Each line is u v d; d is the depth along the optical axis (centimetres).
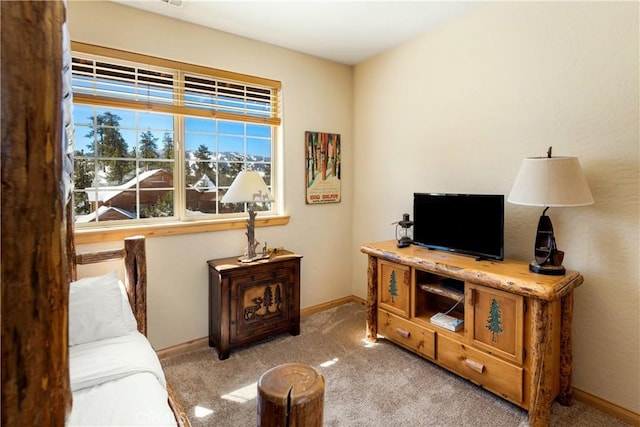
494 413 193
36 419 52
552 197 180
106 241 236
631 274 188
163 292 260
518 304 187
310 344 277
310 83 332
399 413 193
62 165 56
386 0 237
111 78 238
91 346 169
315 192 341
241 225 293
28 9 50
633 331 188
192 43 264
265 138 317
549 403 180
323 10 247
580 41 202
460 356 218
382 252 262
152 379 149
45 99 51
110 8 230
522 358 186
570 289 184
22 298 50
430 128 290
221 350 254
